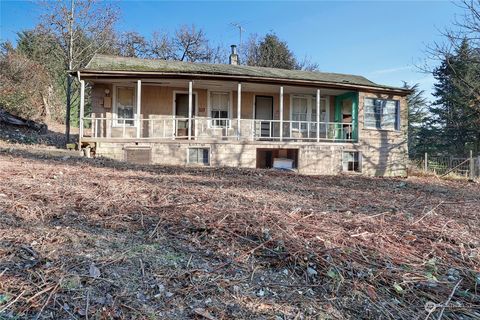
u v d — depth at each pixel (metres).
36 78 15.23
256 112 13.33
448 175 12.64
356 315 1.72
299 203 3.87
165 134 12.14
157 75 10.62
